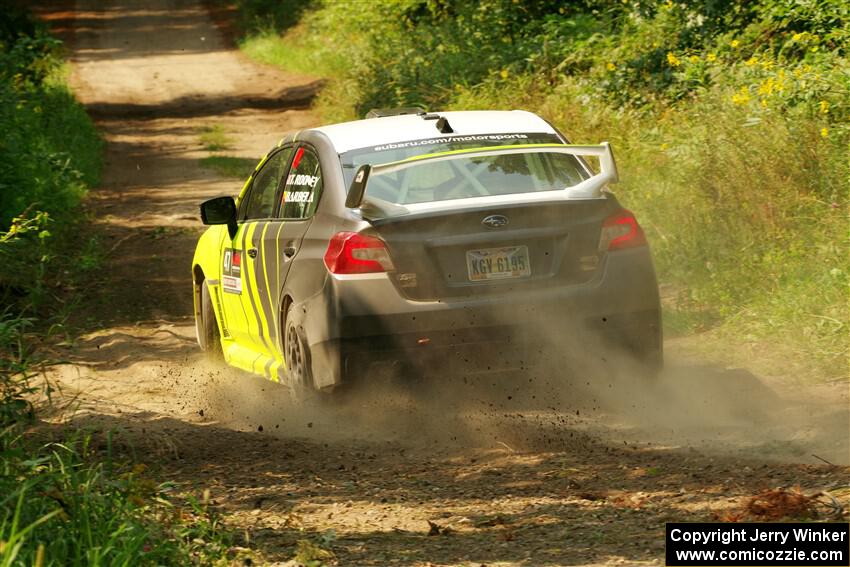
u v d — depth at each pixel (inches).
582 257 551.2
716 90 1024.9
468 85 1721.2
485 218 540.7
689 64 1209.4
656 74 1263.5
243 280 670.5
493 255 542.6
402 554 368.5
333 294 539.2
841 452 463.8
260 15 4284.0
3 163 1183.6
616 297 549.6
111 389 675.4
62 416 580.4
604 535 377.1
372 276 536.4
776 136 865.5
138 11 4810.5
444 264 539.5
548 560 355.3
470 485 452.8
